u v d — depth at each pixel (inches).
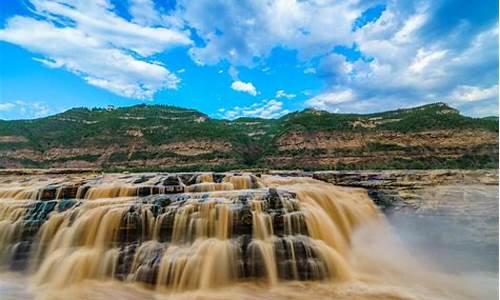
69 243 514.3
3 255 516.7
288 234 515.5
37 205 567.2
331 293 441.4
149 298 420.8
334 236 581.0
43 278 480.7
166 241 504.1
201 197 561.3
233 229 501.0
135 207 527.2
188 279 450.6
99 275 474.0
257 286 458.0
